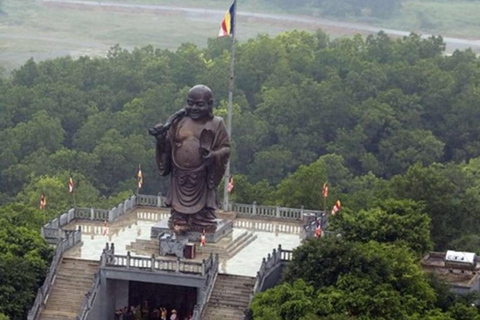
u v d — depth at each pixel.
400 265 141.62
